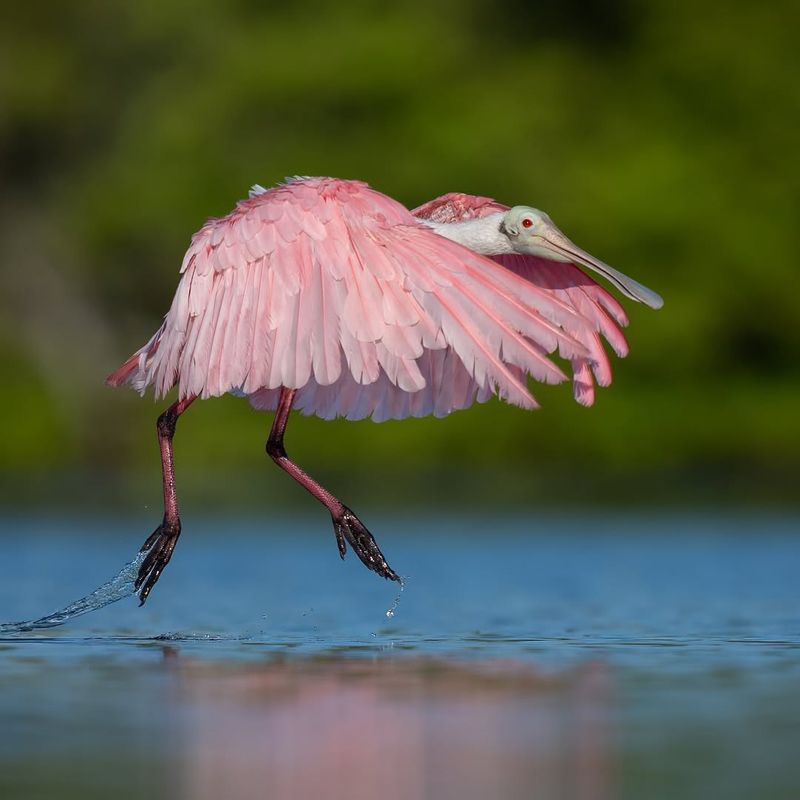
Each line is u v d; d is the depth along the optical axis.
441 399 10.33
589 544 17.00
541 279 10.30
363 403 10.36
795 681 7.77
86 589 12.80
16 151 36.44
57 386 35.06
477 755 6.22
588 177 34.84
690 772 5.97
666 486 27.84
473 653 8.84
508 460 32.50
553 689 7.56
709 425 34.38
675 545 16.78
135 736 6.55
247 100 34.22
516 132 34.38
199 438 31.97
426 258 8.66
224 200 33.66
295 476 10.05
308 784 5.80
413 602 11.73
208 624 10.36
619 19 38.31
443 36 35.78
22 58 36.06
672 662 8.43
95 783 5.84
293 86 33.97
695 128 37.03
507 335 8.39
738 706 7.13
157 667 8.33
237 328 8.95
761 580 13.31
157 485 28.38
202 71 34.81
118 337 35.47
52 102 35.94
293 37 34.62
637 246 34.91
